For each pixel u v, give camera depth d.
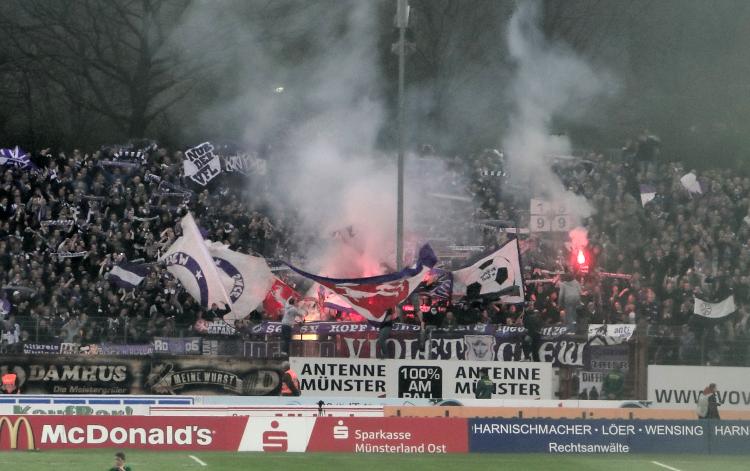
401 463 93.62
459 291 117.56
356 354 114.12
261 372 111.69
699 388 116.38
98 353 109.00
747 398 116.94
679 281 124.06
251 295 117.62
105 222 130.88
